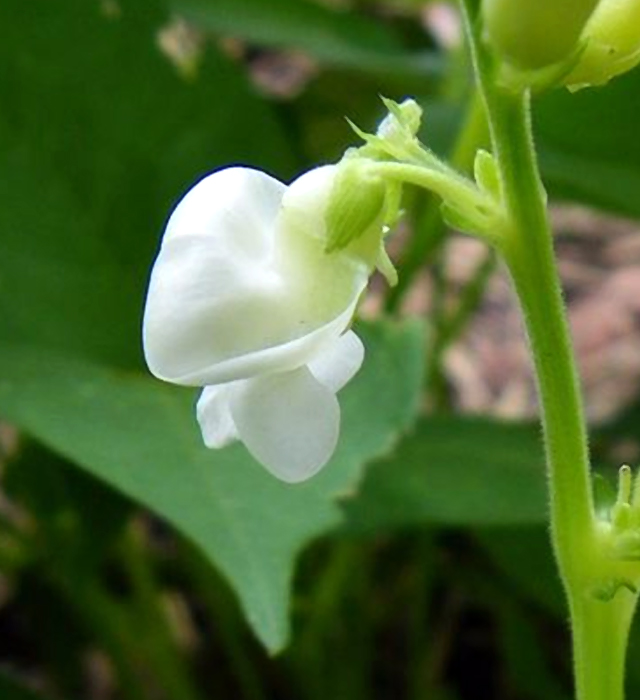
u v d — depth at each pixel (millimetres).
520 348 306
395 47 259
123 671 215
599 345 313
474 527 202
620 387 294
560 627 220
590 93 207
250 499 161
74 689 226
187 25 254
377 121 272
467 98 224
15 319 193
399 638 233
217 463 166
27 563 213
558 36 117
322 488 164
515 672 216
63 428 171
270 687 225
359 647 218
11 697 192
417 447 191
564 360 128
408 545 230
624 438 231
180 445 170
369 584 227
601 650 137
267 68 372
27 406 175
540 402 130
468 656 238
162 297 120
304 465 123
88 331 195
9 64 206
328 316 122
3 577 248
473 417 197
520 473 187
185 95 213
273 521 159
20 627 247
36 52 207
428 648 226
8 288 196
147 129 210
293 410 123
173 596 241
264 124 217
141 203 206
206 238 120
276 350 120
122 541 216
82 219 203
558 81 119
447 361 299
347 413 174
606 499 139
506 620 218
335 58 245
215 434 127
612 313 323
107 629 213
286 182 215
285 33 249
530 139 124
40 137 205
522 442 193
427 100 251
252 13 250
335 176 123
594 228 349
